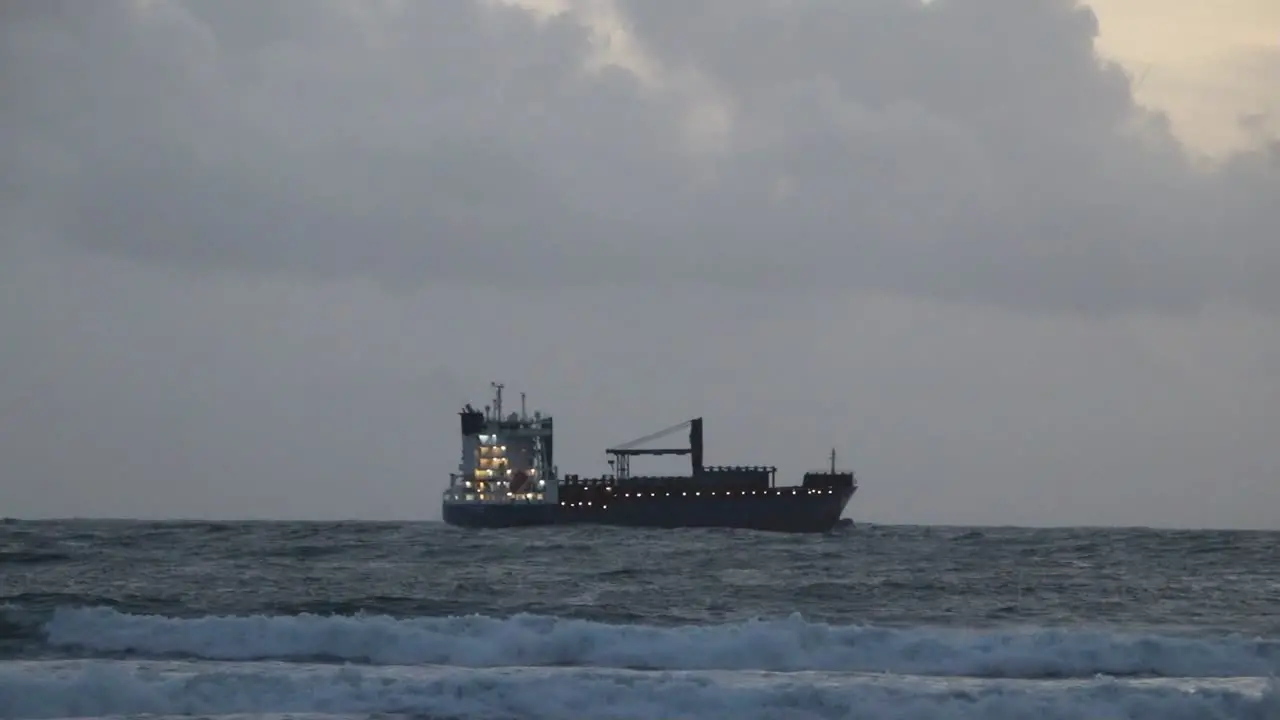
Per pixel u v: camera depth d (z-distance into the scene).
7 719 93.75
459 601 167.88
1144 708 95.56
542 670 108.62
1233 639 118.62
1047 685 103.44
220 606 159.75
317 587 193.50
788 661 114.56
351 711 95.88
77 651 116.44
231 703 96.50
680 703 97.12
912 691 98.56
